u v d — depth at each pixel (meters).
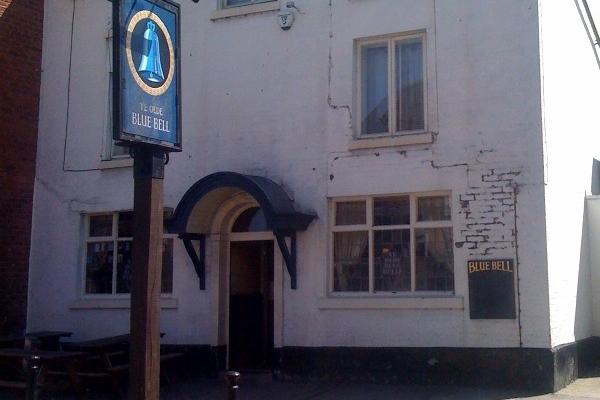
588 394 11.24
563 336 12.05
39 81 15.78
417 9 12.73
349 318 12.61
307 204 13.09
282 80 13.57
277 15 13.70
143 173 8.79
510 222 11.80
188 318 13.77
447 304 11.97
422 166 12.41
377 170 12.68
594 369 13.38
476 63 12.26
